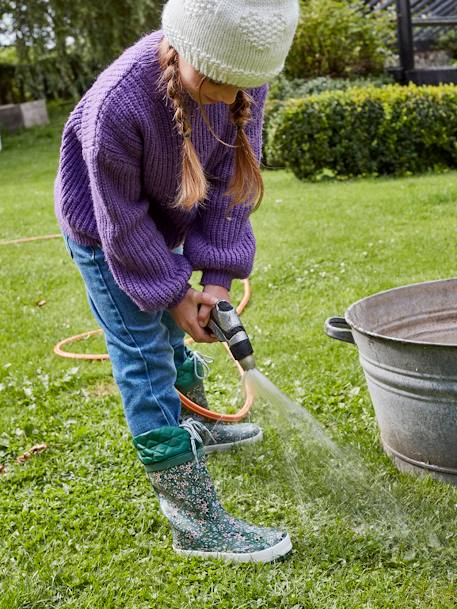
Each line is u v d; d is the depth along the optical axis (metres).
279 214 6.44
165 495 2.10
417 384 2.15
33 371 3.48
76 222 2.04
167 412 2.08
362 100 7.95
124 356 2.08
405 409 2.24
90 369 3.45
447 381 2.10
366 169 8.13
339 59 10.96
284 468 2.46
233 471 2.48
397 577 1.93
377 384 2.30
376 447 2.54
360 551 2.03
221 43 1.64
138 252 1.93
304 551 2.06
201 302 2.04
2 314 4.43
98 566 2.06
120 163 1.83
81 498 2.36
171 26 1.71
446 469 2.25
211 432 2.61
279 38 1.66
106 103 1.79
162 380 2.09
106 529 2.21
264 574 1.98
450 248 4.84
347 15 10.86
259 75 1.69
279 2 1.64
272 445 2.61
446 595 1.86
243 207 2.10
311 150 8.10
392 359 2.17
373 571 1.96
